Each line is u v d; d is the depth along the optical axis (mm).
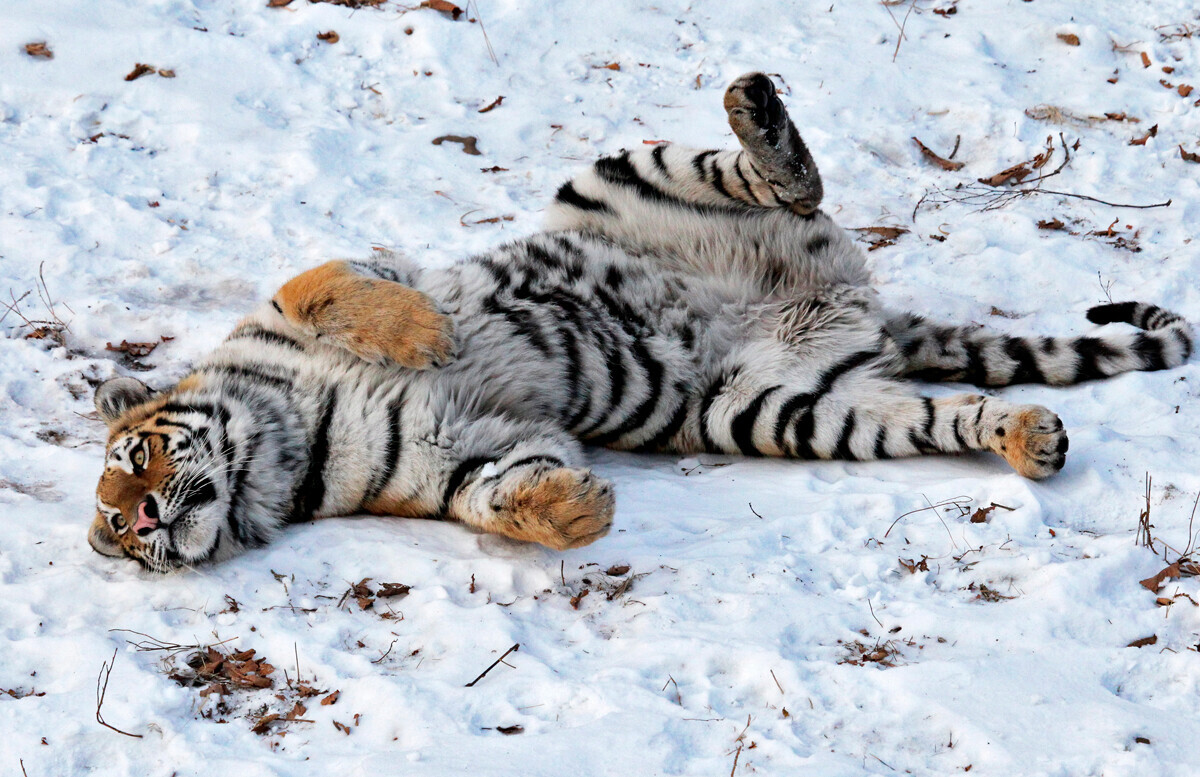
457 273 11438
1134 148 18484
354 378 10625
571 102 20094
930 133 19156
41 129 18281
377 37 21422
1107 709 7379
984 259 15492
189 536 9750
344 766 7176
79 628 8891
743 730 7398
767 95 11602
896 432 11633
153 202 16688
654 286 11906
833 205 17203
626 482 11438
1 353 13203
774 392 11844
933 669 7844
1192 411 11961
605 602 9195
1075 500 10414
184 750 7426
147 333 13883
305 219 16375
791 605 8844
